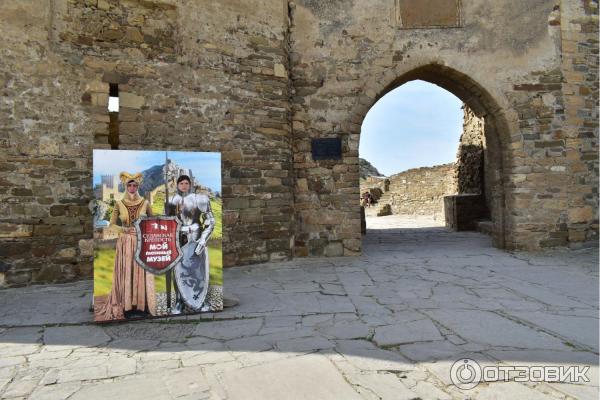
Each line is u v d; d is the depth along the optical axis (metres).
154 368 2.44
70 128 5.07
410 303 3.75
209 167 3.62
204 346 2.79
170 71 5.65
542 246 6.86
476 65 6.91
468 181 11.97
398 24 6.90
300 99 6.78
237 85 6.09
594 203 7.02
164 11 5.66
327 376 2.29
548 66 6.95
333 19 6.86
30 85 4.87
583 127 7.02
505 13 6.95
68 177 5.04
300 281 4.84
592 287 4.31
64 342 2.90
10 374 2.38
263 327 3.15
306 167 6.75
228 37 6.05
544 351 2.57
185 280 3.50
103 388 2.19
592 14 7.14
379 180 21.59
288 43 6.77
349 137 6.82
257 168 6.18
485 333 2.91
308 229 6.72
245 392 2.13
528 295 3.99
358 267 5.70
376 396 2.05
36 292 4.46
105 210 3.33
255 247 6.10
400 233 10.53
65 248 5.00
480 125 11.12
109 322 3.29
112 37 5.34
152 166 3.46
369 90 6.85
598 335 2.85
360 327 3.10
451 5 6.95
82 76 5.15
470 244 7.98
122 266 3.35
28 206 4.82
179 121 5.68
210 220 3.61
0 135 4.72
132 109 5.42
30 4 4.88
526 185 6.87
